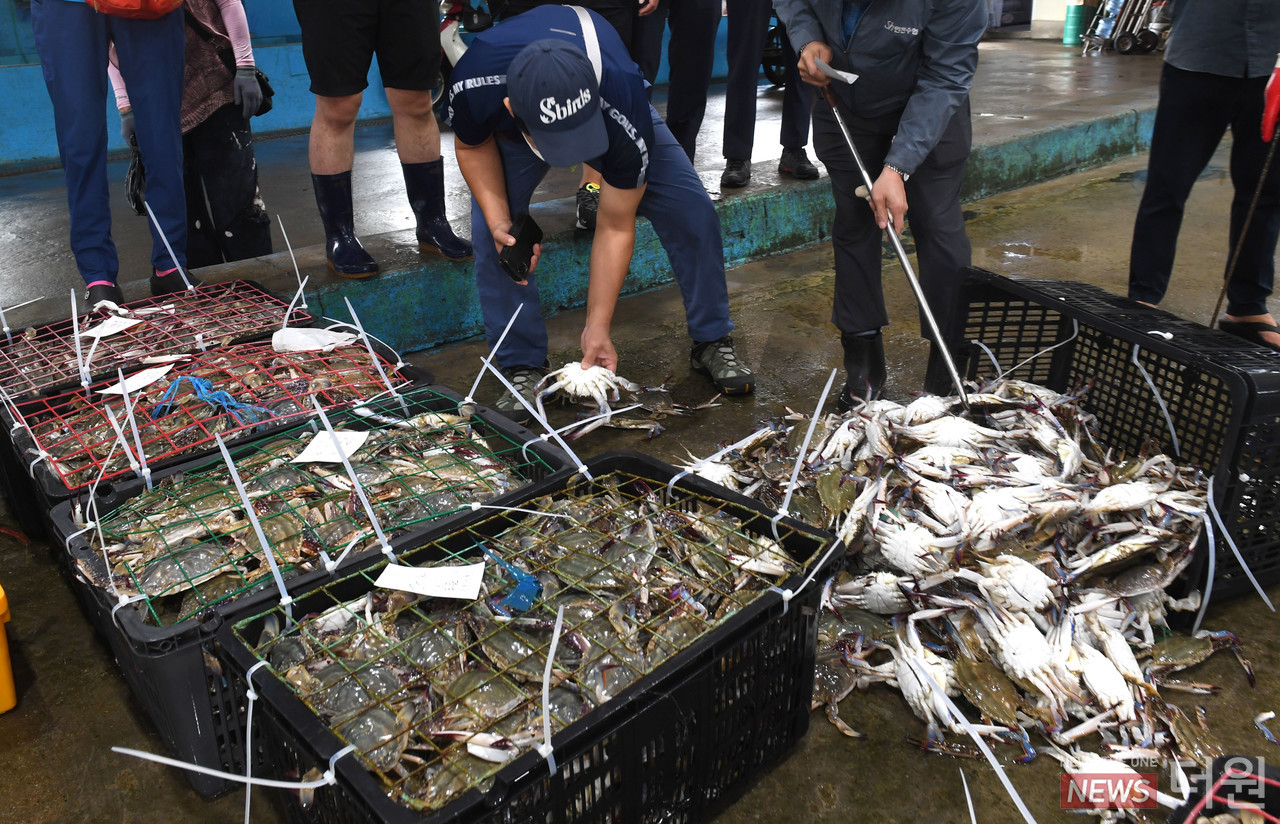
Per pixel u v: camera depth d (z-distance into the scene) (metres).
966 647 1.91
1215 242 4.88
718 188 5.05
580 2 3.74
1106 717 1.78
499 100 2.46
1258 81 3.02
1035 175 6.45
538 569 1.84
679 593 1.76
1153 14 12.31
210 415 2.43
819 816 1.68
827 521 2.21
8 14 7.77
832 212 5.27
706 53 4.30
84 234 3.19
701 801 1.63
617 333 4.04
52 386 2.54
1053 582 1.92
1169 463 2.23
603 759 1.39
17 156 7.93
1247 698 1.90
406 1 3.34
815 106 2.87
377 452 2.30
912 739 1.84
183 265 3.46
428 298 3.87
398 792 1.37
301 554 1.90
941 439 2.33
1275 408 1.92
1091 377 2.63
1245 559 2.09
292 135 9.28
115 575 1.82
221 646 1.58
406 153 3.76
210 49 3.63
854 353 3.11
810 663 1.76
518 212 2.84
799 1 2.71
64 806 1.74
